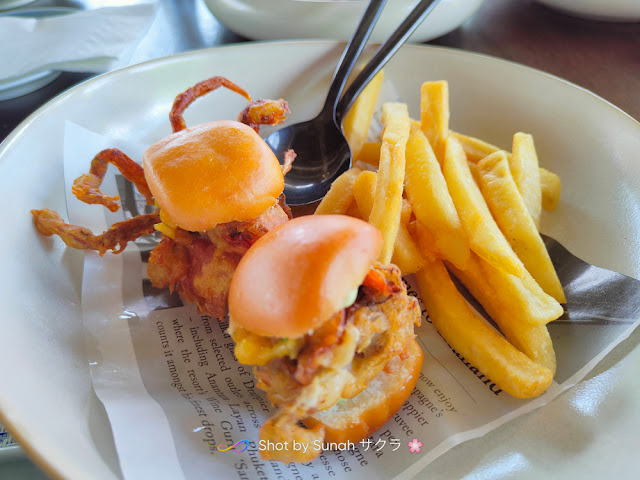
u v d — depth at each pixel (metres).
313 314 0.15
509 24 0.43
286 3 0.34
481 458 0.19
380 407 0.19
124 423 0.18
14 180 0.24
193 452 0.18
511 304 0.21
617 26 0.43
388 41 0.29
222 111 0.33
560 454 0.18
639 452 0.18
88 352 0.21
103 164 0.24
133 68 0.31
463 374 0.22
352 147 0.29
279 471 0.18
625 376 0.20
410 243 0.24
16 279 0.21
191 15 0.44
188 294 0.23
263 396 0.21
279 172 0.21
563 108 0.31
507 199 0.25
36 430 0.16
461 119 0.34
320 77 0.34
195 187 0.19
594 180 0.29
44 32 0.37
